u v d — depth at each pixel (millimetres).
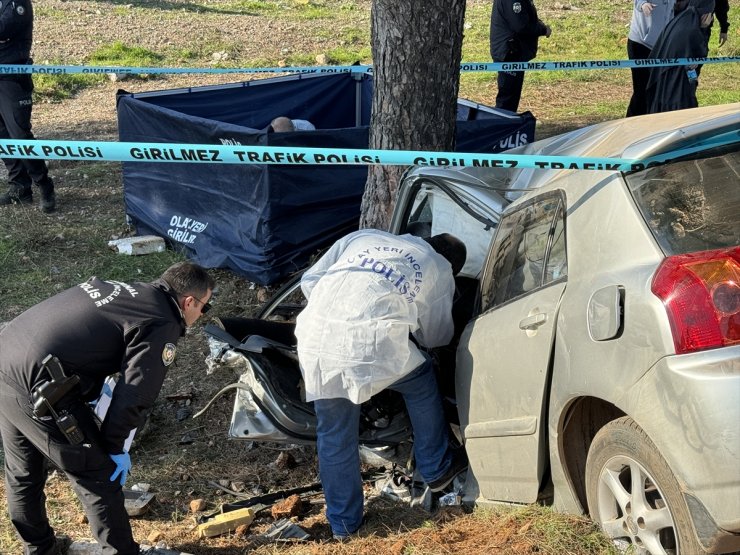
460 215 4191
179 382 5219
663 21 8438
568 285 2850
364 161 3367
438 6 5164
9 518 3830
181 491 4195
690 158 2756
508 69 7676
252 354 4008
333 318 3438
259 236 6203
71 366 3201
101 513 3322
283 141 5973
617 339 2520
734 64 13859
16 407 3178
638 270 2525
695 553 2369
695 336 2281
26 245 7168
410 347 3502
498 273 3500
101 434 3262
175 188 6898
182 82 12992
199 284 3389
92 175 9172
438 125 5445
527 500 3248
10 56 7430
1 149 3381
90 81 12945
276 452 4508
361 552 3367
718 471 2215
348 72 8695
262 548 3615
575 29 16250
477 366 3395
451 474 3750
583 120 10680
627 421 2621
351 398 3418
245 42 15375
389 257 3545
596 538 2818
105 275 6613
